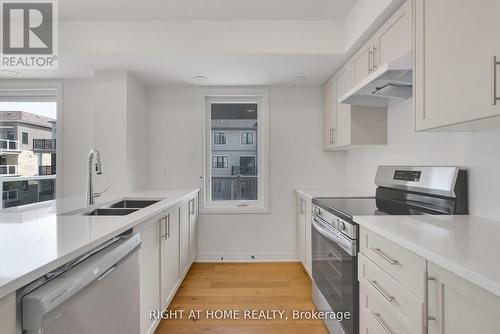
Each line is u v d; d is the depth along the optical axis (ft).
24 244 3.11
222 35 7.72
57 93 10.05
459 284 2.54
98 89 8.97
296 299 7.82
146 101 10.74
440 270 2.78
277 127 10.89
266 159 10.85
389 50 5.86
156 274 6.00
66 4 6.93
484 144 4.52
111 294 3.65
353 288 4.80
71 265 3.05
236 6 7.07
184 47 7.70
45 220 4.43
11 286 2.16
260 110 11.16
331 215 5.92
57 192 10.11
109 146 9.00
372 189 8.69
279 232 10.90
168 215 6.79
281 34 7.73
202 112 10.85
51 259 2.64
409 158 6.71
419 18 4.26
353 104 7.30
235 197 11.28
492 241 3.19
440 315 2.80
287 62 8.35
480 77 3.16
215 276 9.40
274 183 10.91
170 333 6.26
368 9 6.28
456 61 3.52
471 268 2.38
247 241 10.87
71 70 9.05
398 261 3.54
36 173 10.32
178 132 10.85
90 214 6.10
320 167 10.92
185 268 8.73
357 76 7.49
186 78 9.82
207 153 11.14
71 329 2.78
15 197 10.15
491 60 3.01
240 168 11.30
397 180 6.41
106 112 8.99
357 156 9.84
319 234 7.00
